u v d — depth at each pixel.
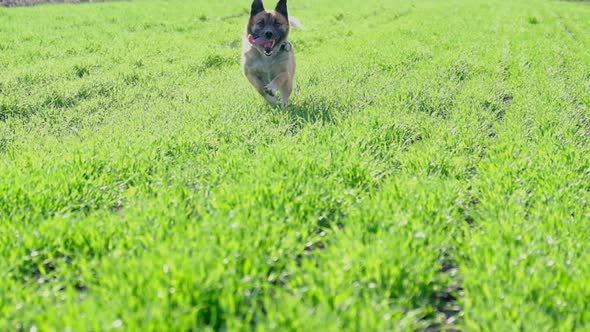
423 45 15.81
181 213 4.20
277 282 3.50
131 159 5.64
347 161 5.43
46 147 6.52
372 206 4.33
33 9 25.80
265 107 8.13
